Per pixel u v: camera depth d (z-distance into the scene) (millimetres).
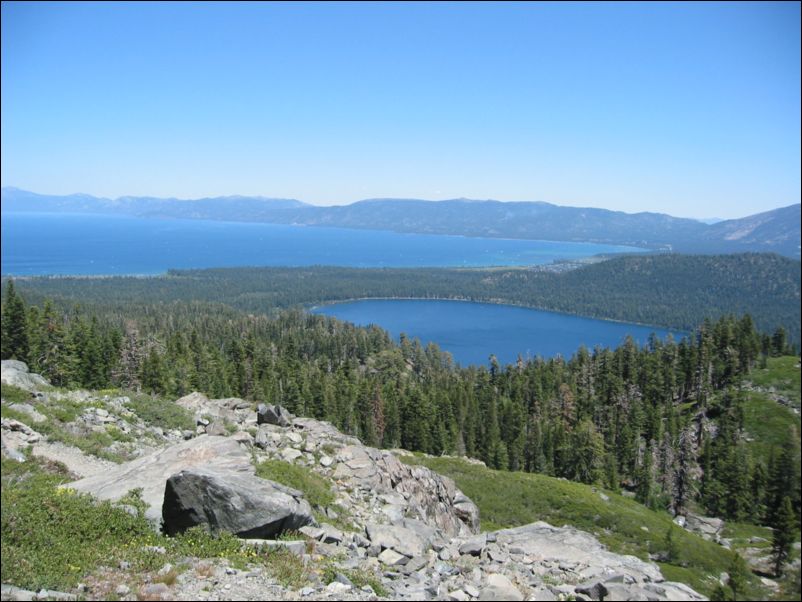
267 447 27766
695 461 115500
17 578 12594
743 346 147250
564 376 151250
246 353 125500
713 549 70812
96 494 18953
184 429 34281
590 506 73750
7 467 21766
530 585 15875
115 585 13000
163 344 127312
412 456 81375
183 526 16828
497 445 104688
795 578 69625
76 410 31422
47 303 91125
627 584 15562
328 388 113312
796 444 108625
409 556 17391
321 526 18641
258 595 13125
